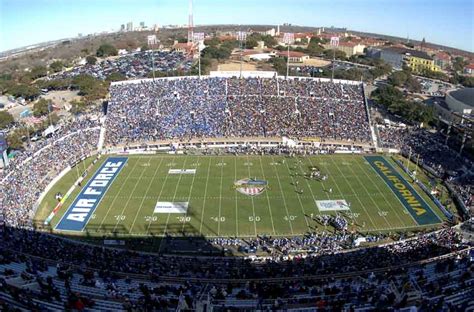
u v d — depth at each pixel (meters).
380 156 82.69
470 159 80.94
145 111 93.38
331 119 92.69
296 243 51.50
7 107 117.75
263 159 79.75
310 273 39.97
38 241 47.44
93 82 128.75
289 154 82.06
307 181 70.31
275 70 150.62
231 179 70.69
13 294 32.47
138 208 60.78
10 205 58.38
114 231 54.41
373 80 163.38
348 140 87.69
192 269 41.69
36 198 62.56
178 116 92.31
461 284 35.19
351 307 31.09
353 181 70.75
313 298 33.72
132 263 43.12
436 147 84.62
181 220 57.44
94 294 34.75
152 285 37.44
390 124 99.75
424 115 99.94
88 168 75.44
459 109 102.44
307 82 102.75
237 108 95.00
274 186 68.19
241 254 49.16
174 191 66.19
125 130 88.19
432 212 60.66
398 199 64.50
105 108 106.62
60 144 81.75
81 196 64.62
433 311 30.25
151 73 146.50
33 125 94.19
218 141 86.25
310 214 59.25
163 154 82.00
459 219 58.53
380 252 45.88
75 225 55.91
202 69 148.62
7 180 65.56
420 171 75.75
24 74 163.75
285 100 97.62
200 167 75.81
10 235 48.69
